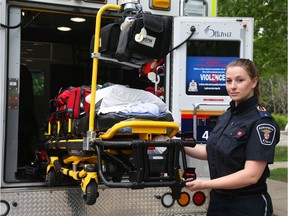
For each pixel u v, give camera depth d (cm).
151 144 280
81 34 686
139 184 275
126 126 288
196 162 418
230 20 425
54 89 721
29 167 462
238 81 248
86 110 332
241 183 235
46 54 718
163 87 430
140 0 418
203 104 421
